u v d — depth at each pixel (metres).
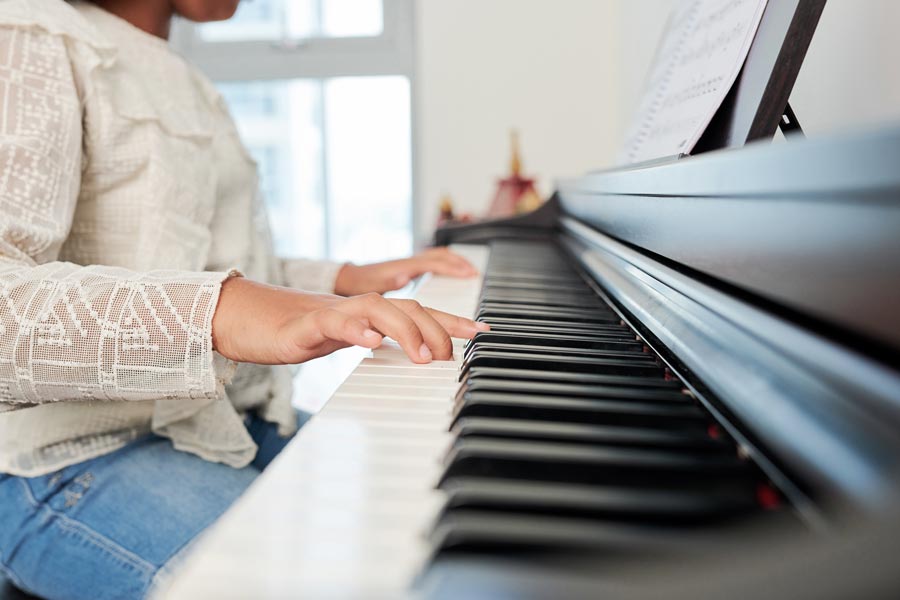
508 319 0.75
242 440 0.95
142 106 0.96
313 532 0.32
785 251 0.37
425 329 0.65
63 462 0.87
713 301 0.49
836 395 0.32
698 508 0.31
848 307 0.32
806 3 0.58
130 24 1.08
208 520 0.82
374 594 0.28
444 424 0.47
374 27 3.04
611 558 0.28
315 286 1.33
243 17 3.07
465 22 2.86
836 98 0.87
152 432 0.95
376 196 3.29
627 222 0.81
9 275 0.68
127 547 0.80
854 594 0.22
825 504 0.31
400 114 3.19
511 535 0.29
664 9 1.89
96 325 0.64
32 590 0.85
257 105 3.27
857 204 0.30
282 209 3.36
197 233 1.00
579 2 2.80
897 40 0.71
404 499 0.36
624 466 0.36
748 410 0.39
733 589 0.23
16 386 0.66
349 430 0.46
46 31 0.85
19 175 0.78
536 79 2.85
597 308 0.82
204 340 0.63
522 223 1.70
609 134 2.85
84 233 0.95
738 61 0.68
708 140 0.72
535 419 0.45
